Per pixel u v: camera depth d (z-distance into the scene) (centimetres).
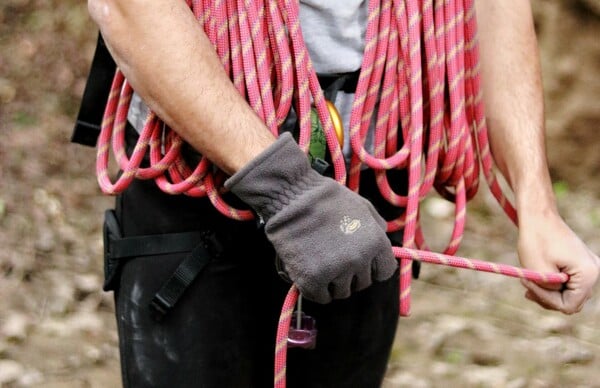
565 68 503
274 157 158
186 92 160
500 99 200
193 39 162
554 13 499
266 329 195
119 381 348
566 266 186
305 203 156
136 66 162
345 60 182
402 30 179
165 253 185
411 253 170
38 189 489
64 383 344
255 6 173
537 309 416
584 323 408
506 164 199
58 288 409
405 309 184
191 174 177
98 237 455
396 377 359
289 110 176
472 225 488
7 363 353
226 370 189
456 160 189
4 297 401
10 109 555
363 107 180
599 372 372
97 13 165
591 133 506
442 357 376
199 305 186
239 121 162
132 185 190
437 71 183
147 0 160
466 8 189
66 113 557
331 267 155
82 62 589
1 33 608
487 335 392
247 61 172
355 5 182
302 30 181
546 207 192
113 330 383
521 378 363
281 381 175
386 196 187
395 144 185
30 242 445
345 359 200
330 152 176
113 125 187
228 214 176
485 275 440
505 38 202
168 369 187
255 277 190
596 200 508
